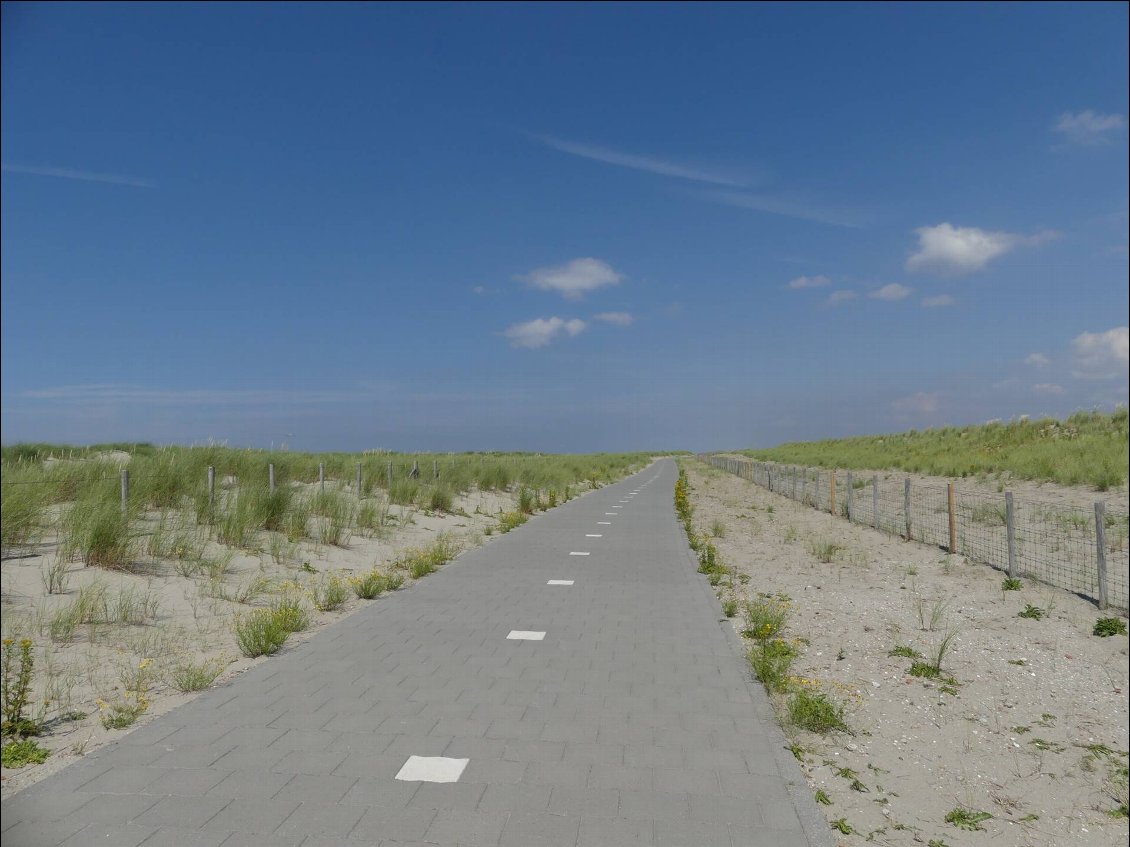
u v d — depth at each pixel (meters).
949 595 10.49
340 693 5.79
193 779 4.26
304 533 13.24
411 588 10.26
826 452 51.06
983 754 5.38
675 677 6.32
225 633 7.57
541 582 10.77
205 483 13.77
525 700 5.67
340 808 3.94
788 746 4.94
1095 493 19.06
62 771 4.34
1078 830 4.38
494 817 3.88
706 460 87.50
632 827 3.81
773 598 10.01
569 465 45.19
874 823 4.24
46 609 7.66
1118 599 10.20
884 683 6.76
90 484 11.47
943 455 32.19
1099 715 6.20
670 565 12.47
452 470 25.25
